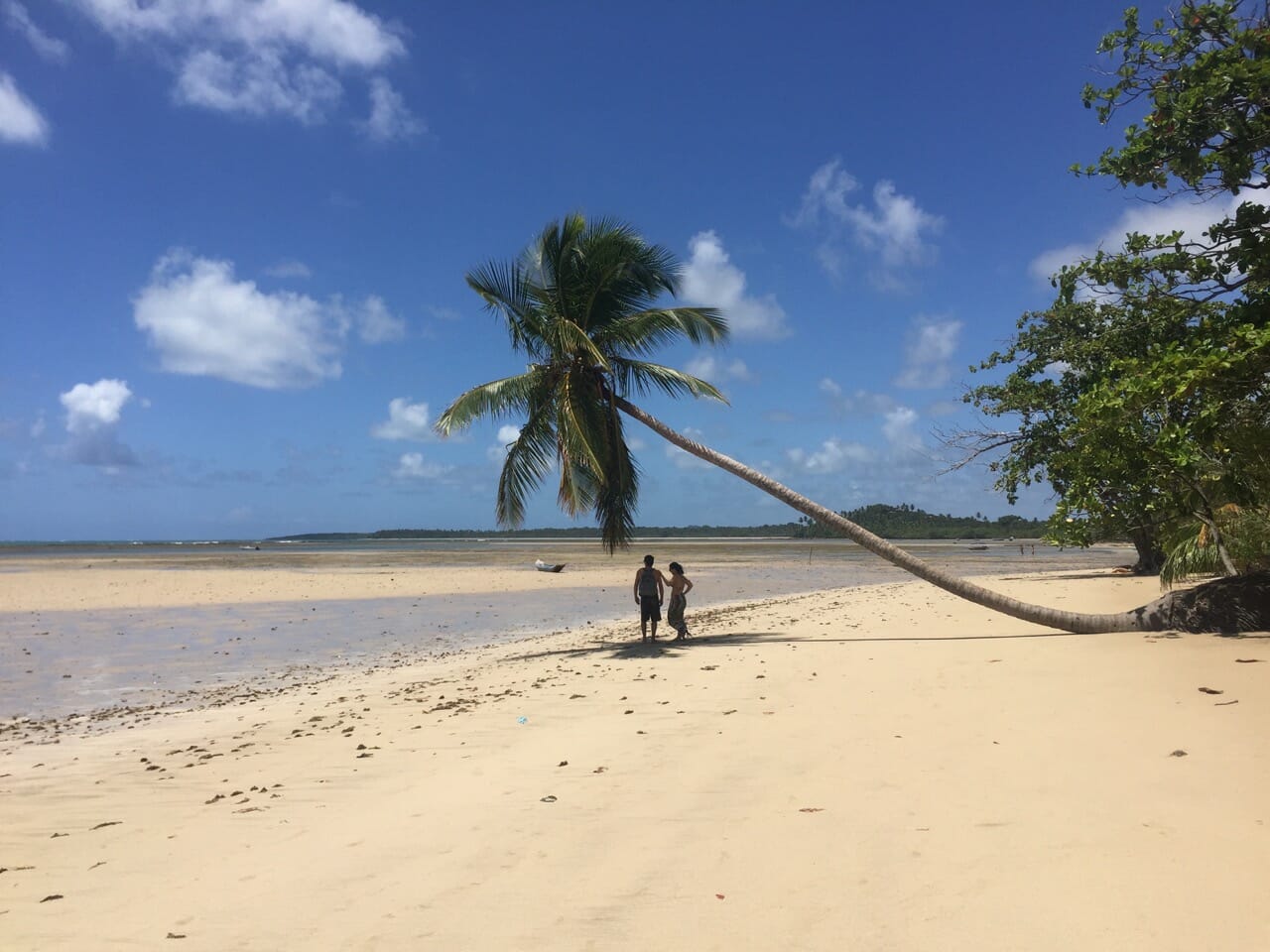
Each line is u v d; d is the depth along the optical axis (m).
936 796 5.34
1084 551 85.31
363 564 56.19
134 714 11.48
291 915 4.21
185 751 8.84
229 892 4.61
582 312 16.36
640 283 16.59
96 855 5.47
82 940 4.09
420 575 43.09
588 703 9.61
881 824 4.91
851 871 4.27
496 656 16.00
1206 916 3.51
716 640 15.62
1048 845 4.39
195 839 5.68
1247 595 10.98
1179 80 10.62
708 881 4.28
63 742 9.82
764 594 31.41
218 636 19.97
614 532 16.97
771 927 3.72
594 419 16.30
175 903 4.51
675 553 79.62
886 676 9.98
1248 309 10.91
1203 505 12.29
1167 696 7.52
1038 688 8.51
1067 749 6.17
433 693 11.45
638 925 3.84
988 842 4.50
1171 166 10.84
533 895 4.24
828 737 7.11
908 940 3.51
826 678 10.12
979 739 6.67
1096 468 12.53
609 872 4.49
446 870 4.68
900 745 6.68
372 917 4.12
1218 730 6.27
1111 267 12.76
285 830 5.73
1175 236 11.84
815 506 15.09
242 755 8.34
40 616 24.22
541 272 16.36
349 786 6.78
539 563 45.94
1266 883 3.77
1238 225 10.97
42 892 4.80
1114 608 17.73
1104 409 11.10
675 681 10.77
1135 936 3.39
